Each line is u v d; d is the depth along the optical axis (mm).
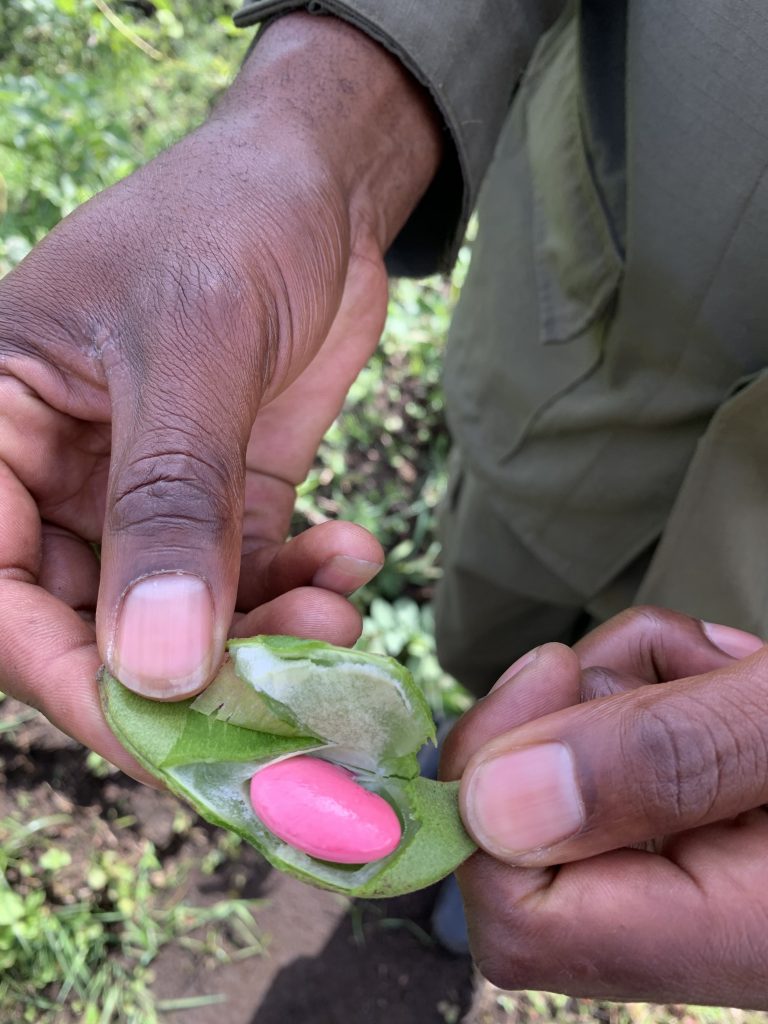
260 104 182
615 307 220
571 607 319
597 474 248
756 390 181
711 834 142
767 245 173
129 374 146
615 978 137
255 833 140
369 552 182
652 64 172
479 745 156
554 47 241
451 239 238
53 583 172
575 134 224
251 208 161
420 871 140
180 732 142
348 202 192
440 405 473
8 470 160
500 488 279
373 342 214
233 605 140
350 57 191
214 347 146
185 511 131
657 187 184
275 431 209
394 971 352
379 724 145
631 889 134
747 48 157
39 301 154
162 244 153
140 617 130
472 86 199
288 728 144
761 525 212
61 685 145
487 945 143
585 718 132
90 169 421
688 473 209
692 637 179
